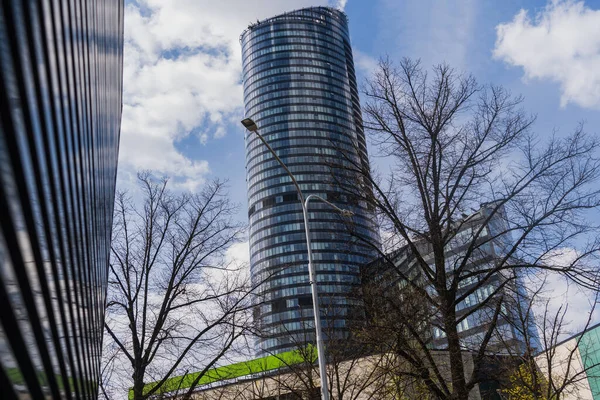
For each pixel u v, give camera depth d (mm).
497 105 19000
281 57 187000
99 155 7492
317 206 160625
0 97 2148
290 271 144625
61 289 3930
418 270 18734
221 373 22078
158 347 19109
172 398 18594
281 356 25547
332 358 19250
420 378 16438
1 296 2182
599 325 33125
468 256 17484
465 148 18828
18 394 2514
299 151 169500
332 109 179625
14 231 2428
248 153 179250
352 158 20297
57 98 3469
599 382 26703
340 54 195125
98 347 9883
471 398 22078
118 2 11008
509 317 16562
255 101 183750
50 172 3332
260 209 166000
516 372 16812
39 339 3102
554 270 15867
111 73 9820
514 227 17078
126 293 20000
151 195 21688
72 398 5043
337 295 19031
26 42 2562
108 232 12352
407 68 20078
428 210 18438
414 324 16875
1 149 2189
